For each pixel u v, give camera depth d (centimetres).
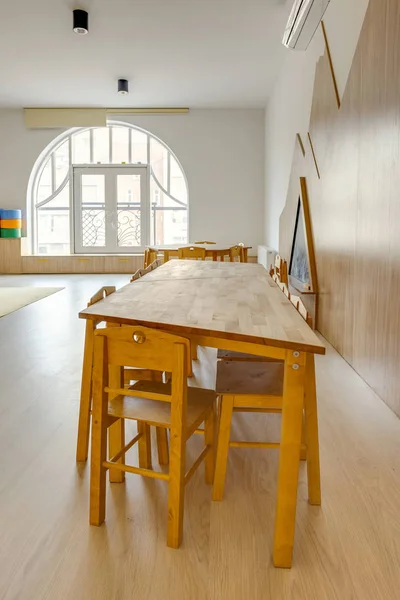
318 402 294
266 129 935
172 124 968
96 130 1027
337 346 406
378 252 299
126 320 178
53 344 429
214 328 163
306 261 510
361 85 328
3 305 614
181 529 163
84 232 1040
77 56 671
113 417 175
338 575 149
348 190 364
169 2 513
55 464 217
